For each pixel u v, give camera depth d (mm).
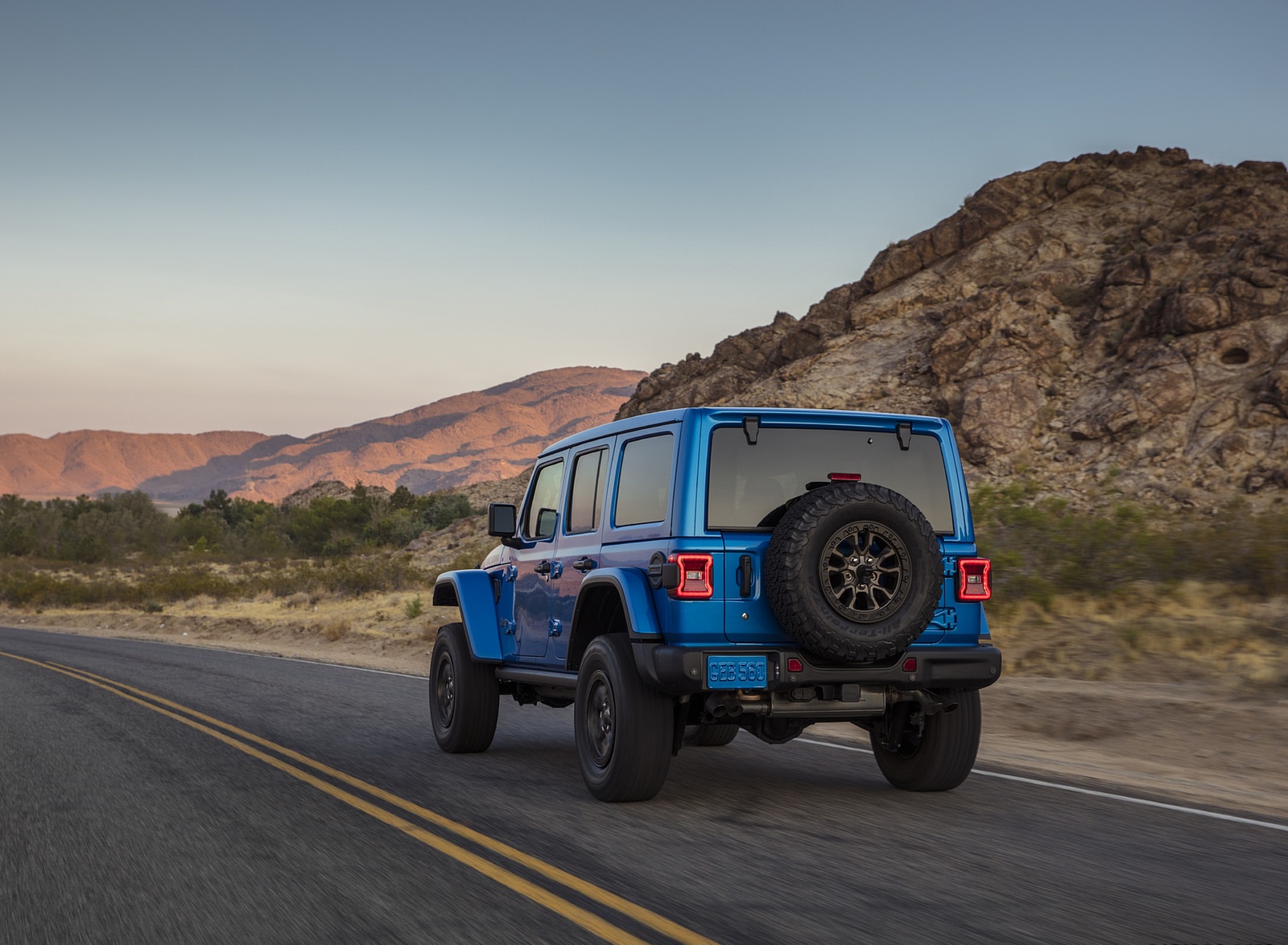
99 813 7047
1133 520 17719
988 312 42531
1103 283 42906
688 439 6910
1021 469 28234
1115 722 10484
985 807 7164
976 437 37844
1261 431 32469
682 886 5262
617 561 7453
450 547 56844
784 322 62969
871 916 4766
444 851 5992
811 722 7570
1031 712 11234
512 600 9250
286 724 11531
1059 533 17891
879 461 7293
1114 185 50656
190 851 6043
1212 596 15547
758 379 56781
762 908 4898
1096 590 16328
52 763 8992
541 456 9500
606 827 6594
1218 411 33812
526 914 4836
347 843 6199
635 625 6840
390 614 29828
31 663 19625
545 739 10625
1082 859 5773
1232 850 5969
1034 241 49344
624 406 68875
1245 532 16641
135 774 8469
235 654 22781
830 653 6531
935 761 7512
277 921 4797
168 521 117125
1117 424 35250
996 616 15766
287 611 36375
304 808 7172
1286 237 37750
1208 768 9023
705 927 4625
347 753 9617
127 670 18422
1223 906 4898
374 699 14016
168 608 43469
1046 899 5023
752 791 7781
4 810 7164
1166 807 7145
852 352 48344
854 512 6539
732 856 5859
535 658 8734
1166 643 13344
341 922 4770
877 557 6629
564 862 5730
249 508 150000
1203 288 37875
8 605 48844
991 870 5539
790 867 5613
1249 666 11852
